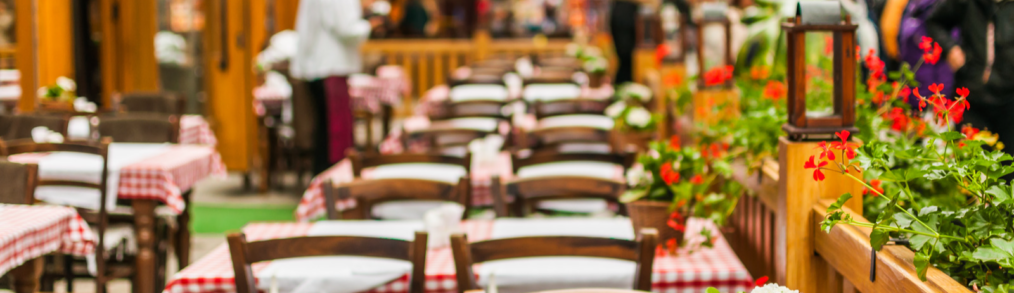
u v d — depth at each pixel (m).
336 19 6.43
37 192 4.10
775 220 2.46
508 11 16.03
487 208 3.97
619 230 2.93
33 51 6.22
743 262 3.00
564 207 3.87
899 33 4.19
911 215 1.65
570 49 10.45
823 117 2.08
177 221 4.36
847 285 1.97
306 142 6.79
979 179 1.67
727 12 4.22
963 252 1.59
